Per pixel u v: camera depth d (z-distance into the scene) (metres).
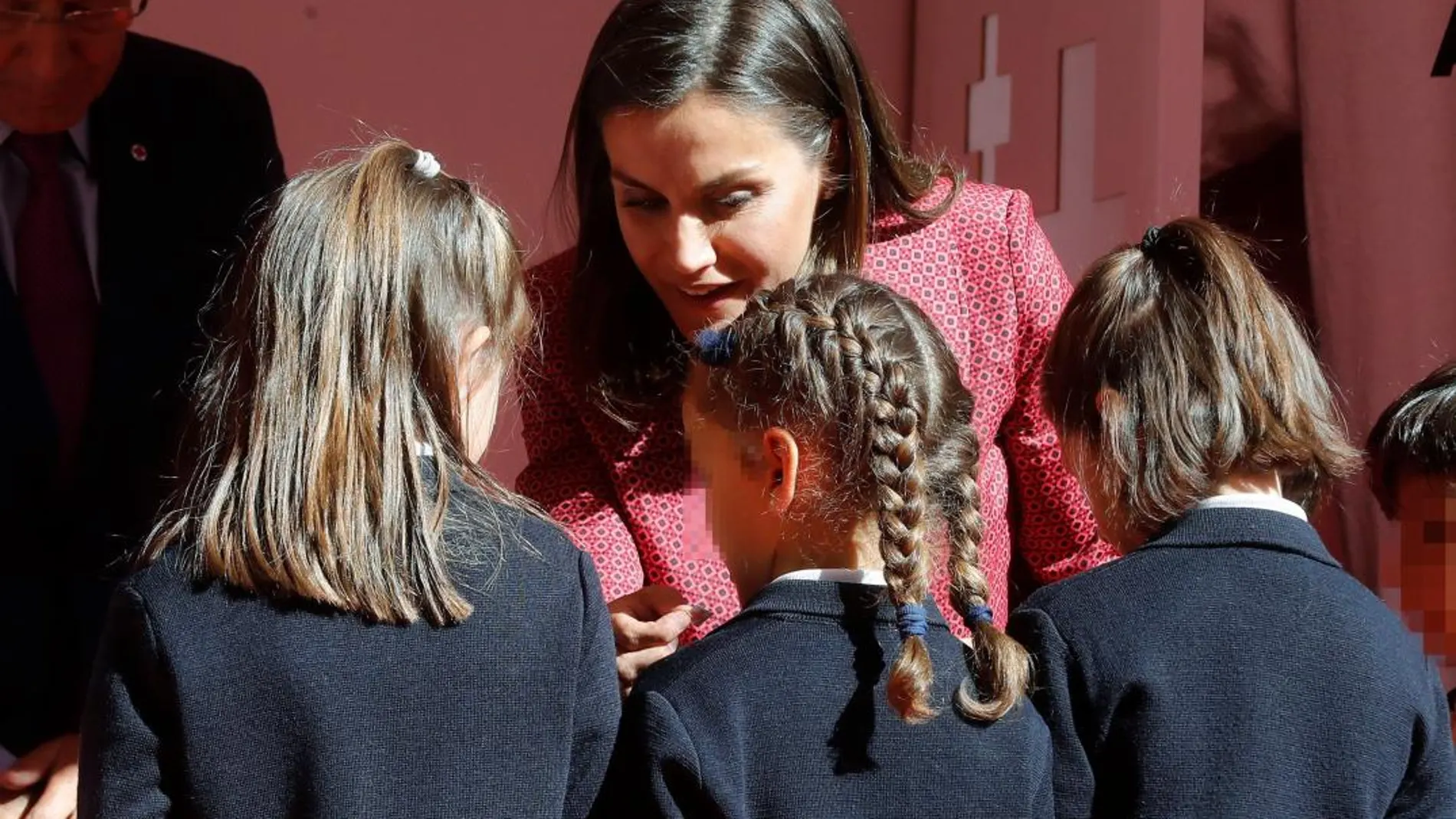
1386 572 3.64
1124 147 4.68
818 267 2.71
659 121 2.47
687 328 2.68
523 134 4.95
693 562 2.80
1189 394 2.39
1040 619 2.32
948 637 2.22
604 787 2.20
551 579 2.18
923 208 2.82
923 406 2.24
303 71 4.64
